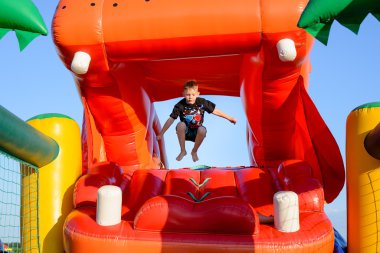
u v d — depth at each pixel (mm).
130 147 5859
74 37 4633
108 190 4242
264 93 5148
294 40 4512
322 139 5207
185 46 4688
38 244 4926
